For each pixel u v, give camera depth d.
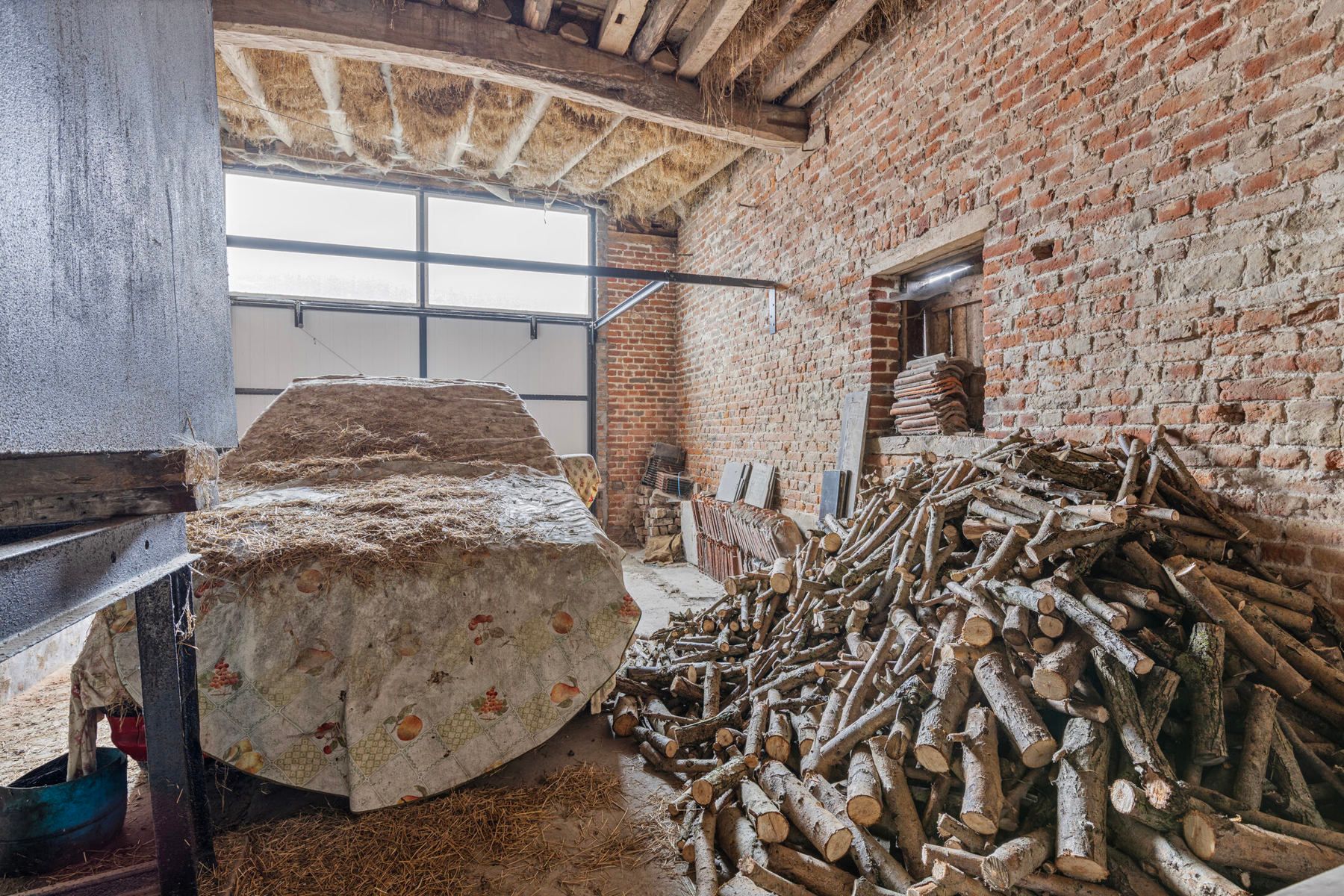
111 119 0.99
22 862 1.87
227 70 4.80
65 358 0.85
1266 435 2.30
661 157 6.49
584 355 8.12
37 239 0.78
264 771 2.16
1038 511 2.37
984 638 2.10
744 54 4.38
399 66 4.80
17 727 2.99
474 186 7.41
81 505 1.09
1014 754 1.93
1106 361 2.90
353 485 3.23
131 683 2.11
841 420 4.84
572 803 2.29
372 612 2.34
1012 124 3.39
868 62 4.54
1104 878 1.52
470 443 3.77
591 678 2.49
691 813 2.14
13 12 0.74
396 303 7.33
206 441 1.37
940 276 4.23
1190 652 1.85
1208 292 2.49
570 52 4.42
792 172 5.56
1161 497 2.44
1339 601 2.10
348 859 1.96
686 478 7.68
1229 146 2.42
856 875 1.84
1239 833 1.46
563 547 2.66
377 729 2.22
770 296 5.91
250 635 2.26
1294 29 2.21
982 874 1.53
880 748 2.03
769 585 3.55
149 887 1.61
